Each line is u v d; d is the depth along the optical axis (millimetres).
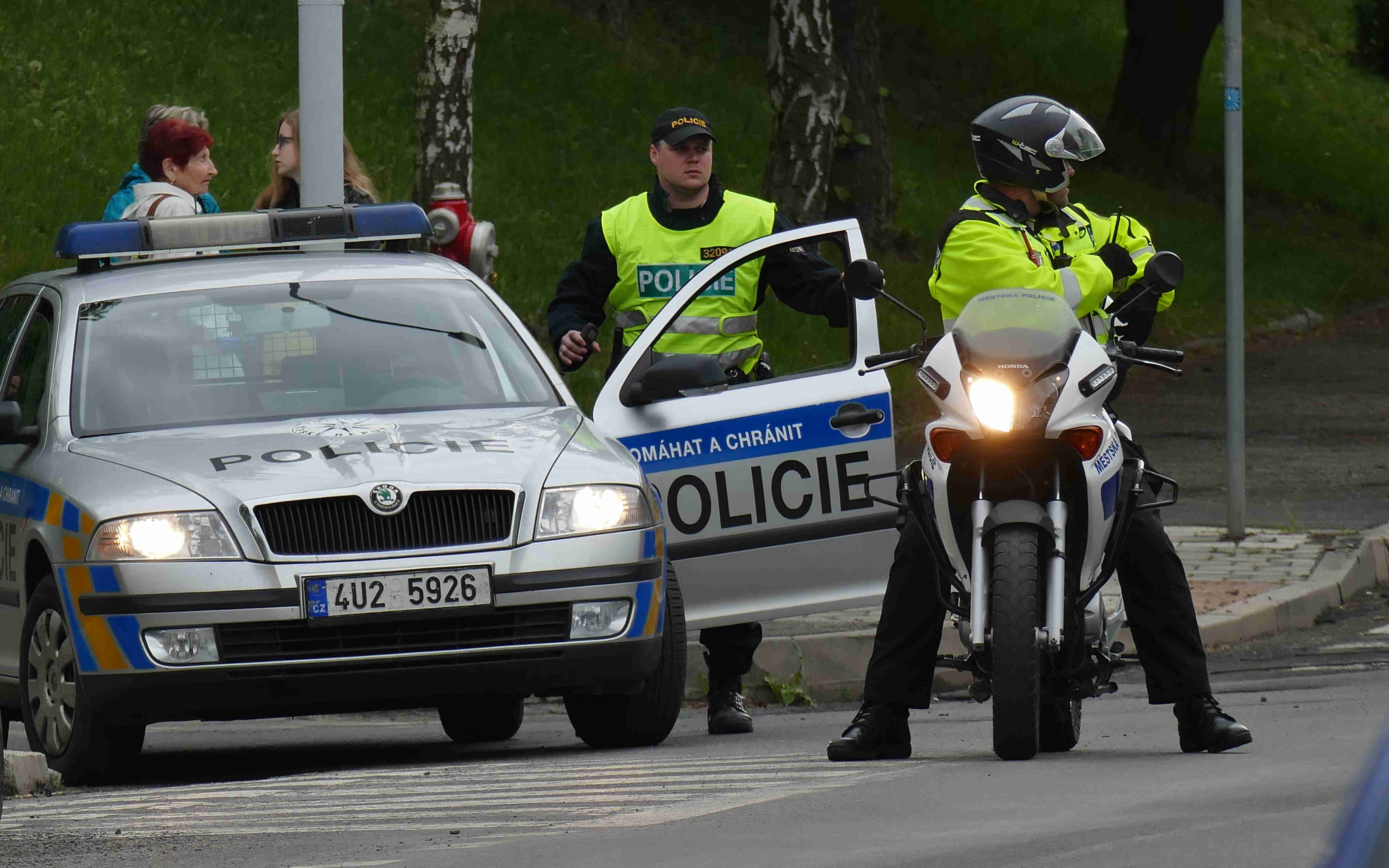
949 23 146875
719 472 32781
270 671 25703
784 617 32781
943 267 24859
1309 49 173000
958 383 22859
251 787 24594
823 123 82625
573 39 110750
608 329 74500
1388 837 6270
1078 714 25984
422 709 37688
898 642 24516
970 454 22906
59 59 84312
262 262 32031
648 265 33688
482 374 30375
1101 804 19000
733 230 33719
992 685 23172
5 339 33125
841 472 32938
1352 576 47594
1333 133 154125
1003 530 22672
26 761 26078
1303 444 72125
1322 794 18875
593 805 20969
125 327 30281
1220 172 139000
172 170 39500
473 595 26125
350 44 100438
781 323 79062
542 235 85938
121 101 83062
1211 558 49188
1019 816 18484
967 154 125750
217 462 26875
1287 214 136250
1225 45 52969
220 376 29562
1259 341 102875
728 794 21344
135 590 25719
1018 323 22922
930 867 15688
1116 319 25375
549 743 31594
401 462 26797
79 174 75562
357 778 25109
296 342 30188
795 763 24766
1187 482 63625
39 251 68750
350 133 90188
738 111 111375
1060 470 22859
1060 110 24672
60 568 26672
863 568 33000
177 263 32156
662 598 27719
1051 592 22578
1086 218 25359
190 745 34344
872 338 33156
